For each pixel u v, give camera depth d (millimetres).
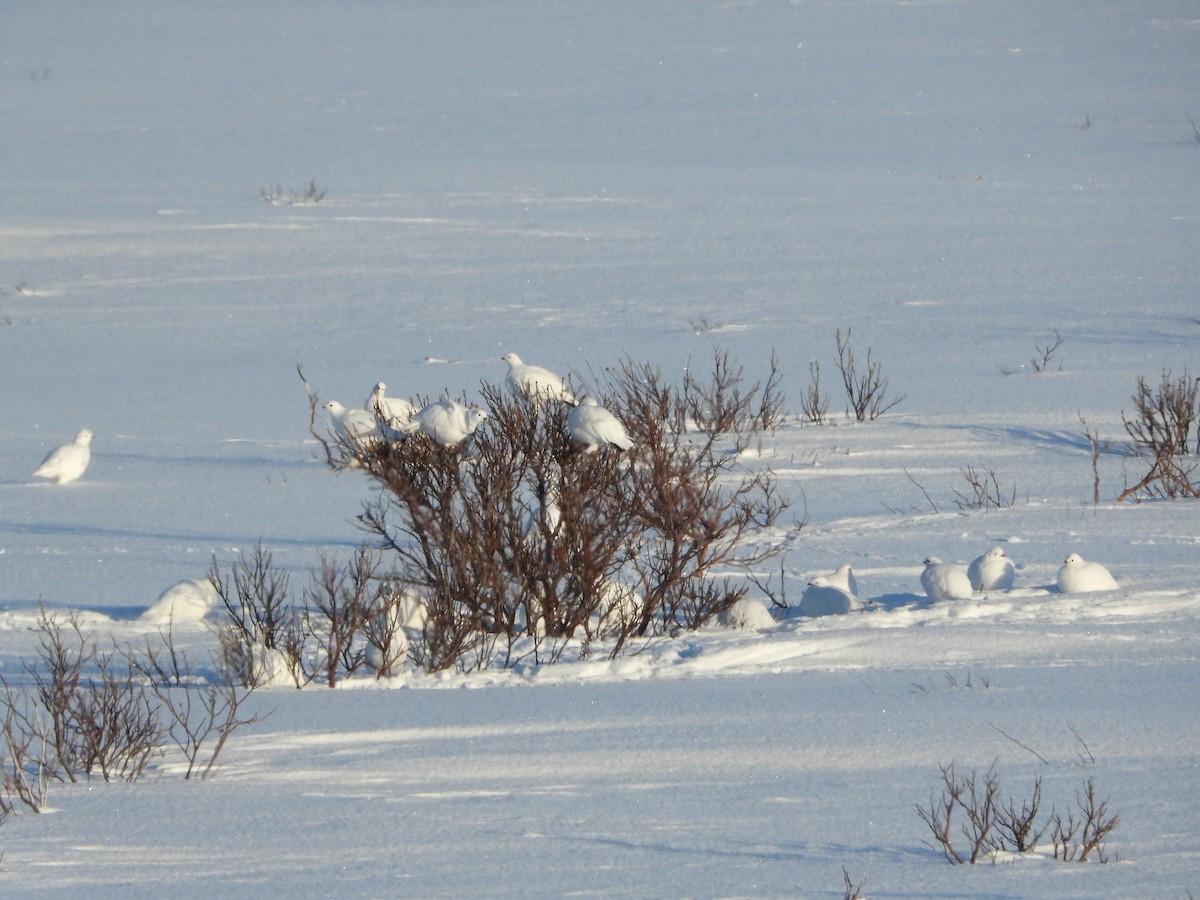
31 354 115938
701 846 23250
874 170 195125
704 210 171125
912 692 32844
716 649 38188
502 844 23406
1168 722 29453
